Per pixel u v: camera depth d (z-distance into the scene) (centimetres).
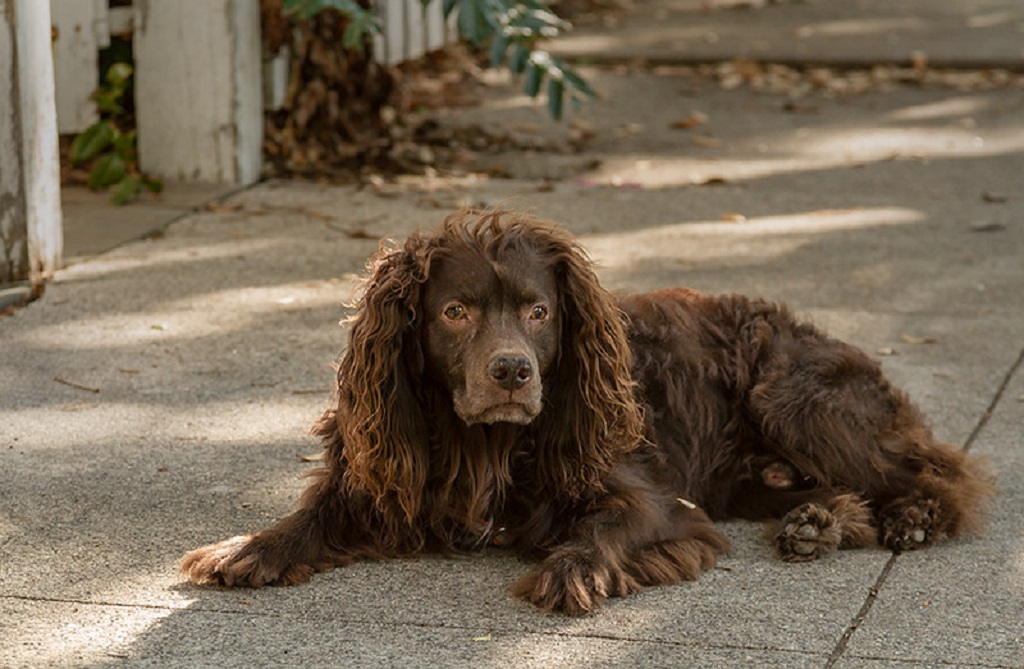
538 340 444
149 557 459
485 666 390
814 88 1320
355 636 408
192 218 870
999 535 495
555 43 1482
